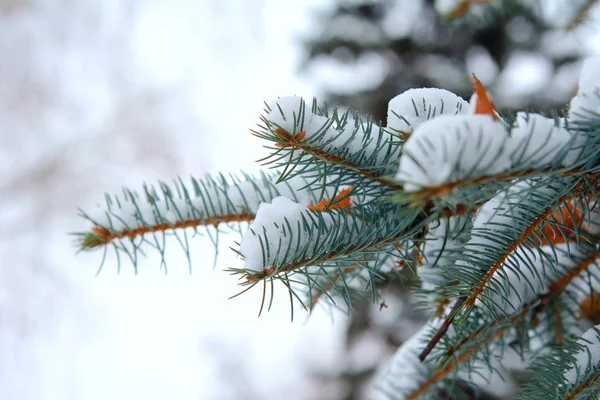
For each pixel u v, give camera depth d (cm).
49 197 705
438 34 388
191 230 133
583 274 124
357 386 371
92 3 787
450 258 104
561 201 92
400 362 140
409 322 339
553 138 78
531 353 130
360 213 101
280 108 91
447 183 69
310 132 94
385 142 97
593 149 81
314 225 96
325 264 99
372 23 404
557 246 123
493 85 378
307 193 116
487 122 71
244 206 123
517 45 372
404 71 393
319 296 134
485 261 98
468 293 100
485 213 106
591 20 242
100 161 734
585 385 99
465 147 68
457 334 119
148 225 126
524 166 76
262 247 93
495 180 76
